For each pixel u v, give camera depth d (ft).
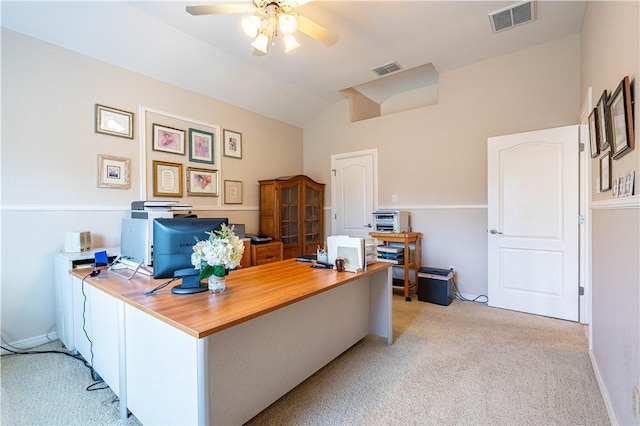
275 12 6.75
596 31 7.10
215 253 5.05
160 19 9.00
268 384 5.38
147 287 5.65
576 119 9.96
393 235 12.51
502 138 10.83
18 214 8.00
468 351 7.69
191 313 4.28
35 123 8.23
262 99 14.11
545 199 10.05
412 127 13.55
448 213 12.60
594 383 6.22
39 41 8.29
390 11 8.75
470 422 5.15
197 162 12.18
